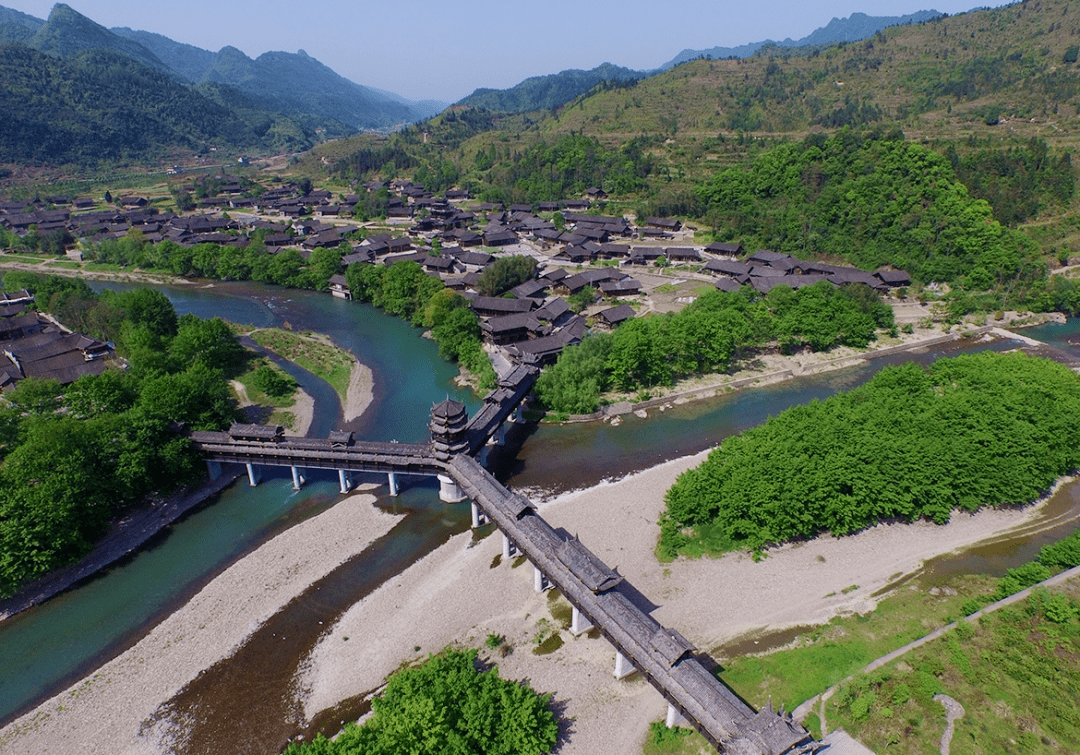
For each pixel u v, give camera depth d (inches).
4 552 2662.4
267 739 2214.6
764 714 1904.5
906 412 3671.3
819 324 5531.5
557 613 2719.0
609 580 2427.4
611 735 2162.9
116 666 2522.1
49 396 4015.8
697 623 2657.5
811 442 3326.8
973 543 3127.5
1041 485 3348.9
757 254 7770.7
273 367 5428.2
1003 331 6063.0
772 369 5310.0
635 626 2244.1
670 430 4372.5
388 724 1852.9
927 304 6697.8
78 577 2989.7
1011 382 4057.6
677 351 4968.0
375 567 3058.6
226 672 2487.7
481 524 3344.0
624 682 2372.0
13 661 2556.6
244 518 3444.9
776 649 2512.3
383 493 3651.6
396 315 6845.5
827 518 3048.7
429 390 5014.8
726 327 5182.1
